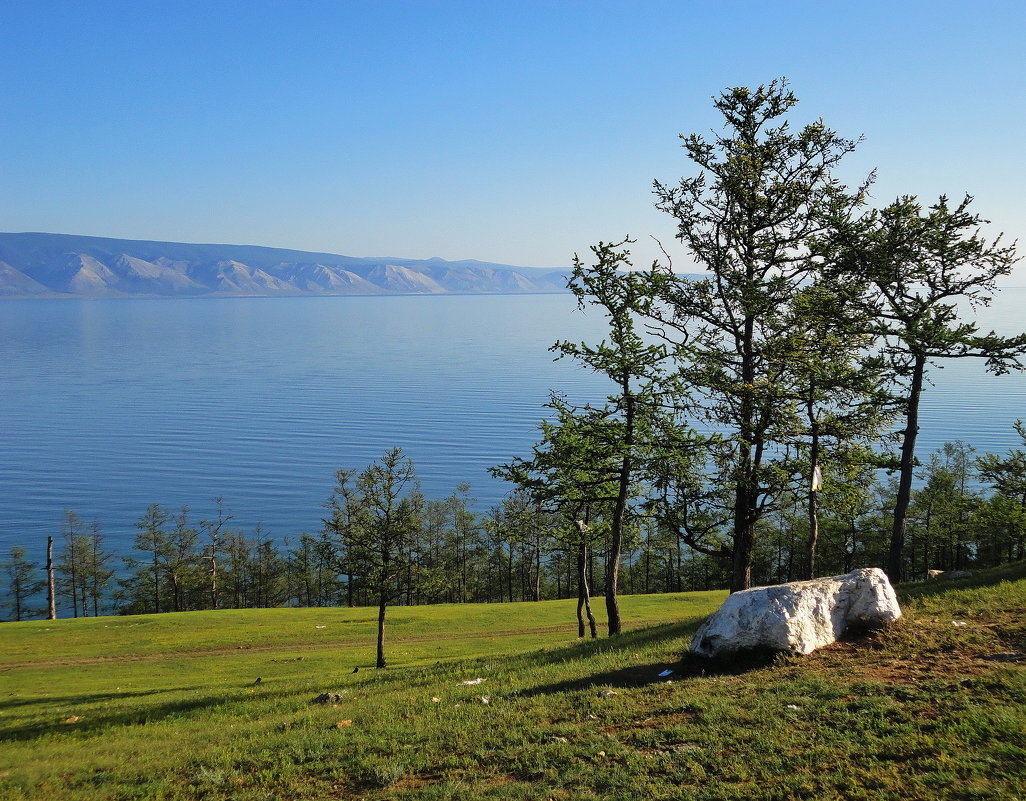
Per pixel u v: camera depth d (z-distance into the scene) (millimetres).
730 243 25844
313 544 106375
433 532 105375
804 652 14055
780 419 25000
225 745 14117
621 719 12273
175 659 45875
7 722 22953
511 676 17844
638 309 25641
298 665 42562
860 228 25281
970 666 12141
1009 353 26312
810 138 24203
